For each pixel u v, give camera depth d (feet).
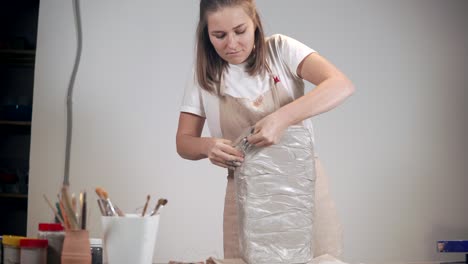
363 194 10.98
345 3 11.21
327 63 5.38
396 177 11.04
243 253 4.40
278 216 4.42
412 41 11.23
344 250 10.89
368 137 11.07
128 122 11.21
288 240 4.40
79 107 11.22
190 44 11.28
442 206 11.03
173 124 11.18
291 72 5.71
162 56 11.29
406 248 10.94
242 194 4.45
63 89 11.29
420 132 11.12
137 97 11.25
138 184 11.10
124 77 11.28
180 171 11.09
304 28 11.16
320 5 11.21
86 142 11.18
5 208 12.71
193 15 11.32
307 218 4.47
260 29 5.51
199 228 10.98
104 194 4.00
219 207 11.00
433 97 11.18
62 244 4.11
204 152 5.21
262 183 4.45
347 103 11.09
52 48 11.35
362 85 11.14
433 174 11.08
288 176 4.48
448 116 11.15
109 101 11.25
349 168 11.01
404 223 10.98
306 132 4.60
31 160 11.16
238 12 5.19
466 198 11.04
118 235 3.87
